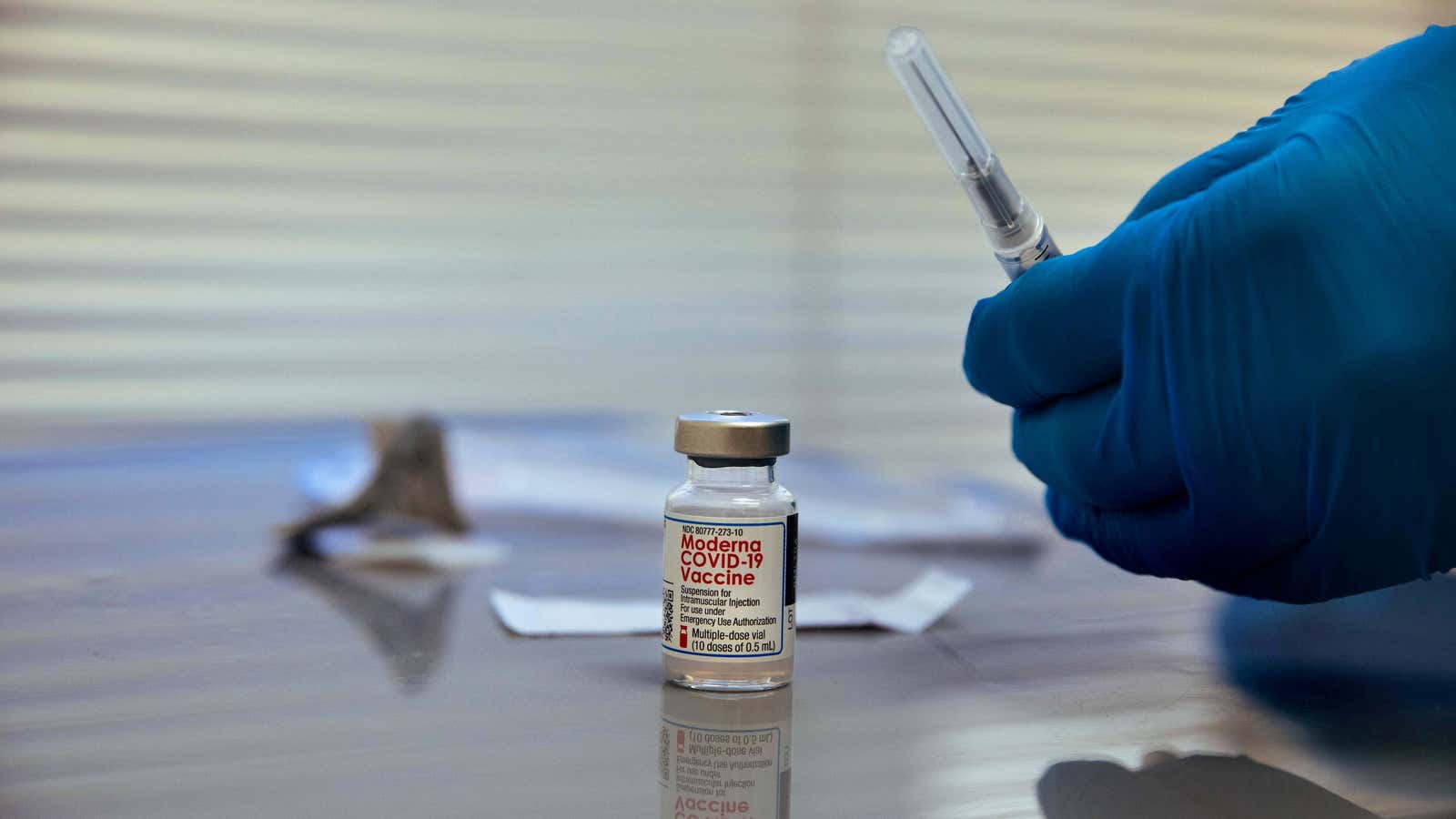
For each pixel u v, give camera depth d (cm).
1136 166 350
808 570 101
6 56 257
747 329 319
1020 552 111
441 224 292
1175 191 70
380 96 286
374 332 289
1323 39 364
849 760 51
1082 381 71
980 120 334
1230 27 354
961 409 337
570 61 299
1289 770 50
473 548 109
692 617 63
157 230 271
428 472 112
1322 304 57
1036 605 86
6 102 258
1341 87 66
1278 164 61
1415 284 57
